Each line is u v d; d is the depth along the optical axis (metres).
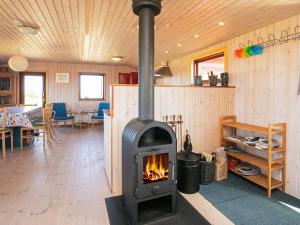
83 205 2.36
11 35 3.89
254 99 3.17
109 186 2.82
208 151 3.39
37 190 2.68
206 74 4.82
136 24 3.16
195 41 3.91
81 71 7.85
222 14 2.62
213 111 3.39
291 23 2.62
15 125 4.20
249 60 3.25
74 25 3.25
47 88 7.54
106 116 3.19
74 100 7.85
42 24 3.22
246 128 2.92
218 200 2.53
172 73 6.11
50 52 5.58
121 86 2.72
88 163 3.68
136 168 2.05
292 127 2.63
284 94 2.72
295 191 2.62
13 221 2.04
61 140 5.41
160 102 3.02
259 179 2.86
